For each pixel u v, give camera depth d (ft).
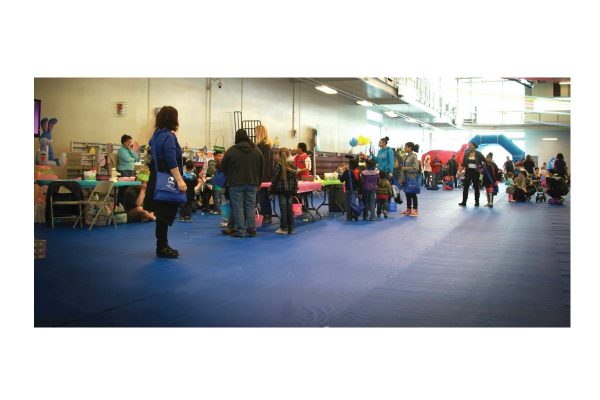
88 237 21.90
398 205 40.19
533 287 13.62
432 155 89.15
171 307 11.73
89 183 25.52
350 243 20.86
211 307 11.75
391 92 63.10
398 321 10.87
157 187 16.78
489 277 14.83
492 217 31.60
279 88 55.11
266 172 27.04
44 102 30.55
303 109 60.54
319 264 16.52
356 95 63.98
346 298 12.51
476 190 39.91
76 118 32.45
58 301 12.10
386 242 21.20
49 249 18.83
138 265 16.15
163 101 39.29
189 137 42.09
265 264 16.47
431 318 11.05
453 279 14.55
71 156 31.09
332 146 68.74
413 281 14.26
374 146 83.41
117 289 13.20
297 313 11.35
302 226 26.45
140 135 37.27
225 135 46.37
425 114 86.74
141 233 23.26
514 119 108.47
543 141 107.76
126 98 35.99
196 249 19.17
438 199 48.19
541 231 25.02
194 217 30.78
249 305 11.91
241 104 48.55
